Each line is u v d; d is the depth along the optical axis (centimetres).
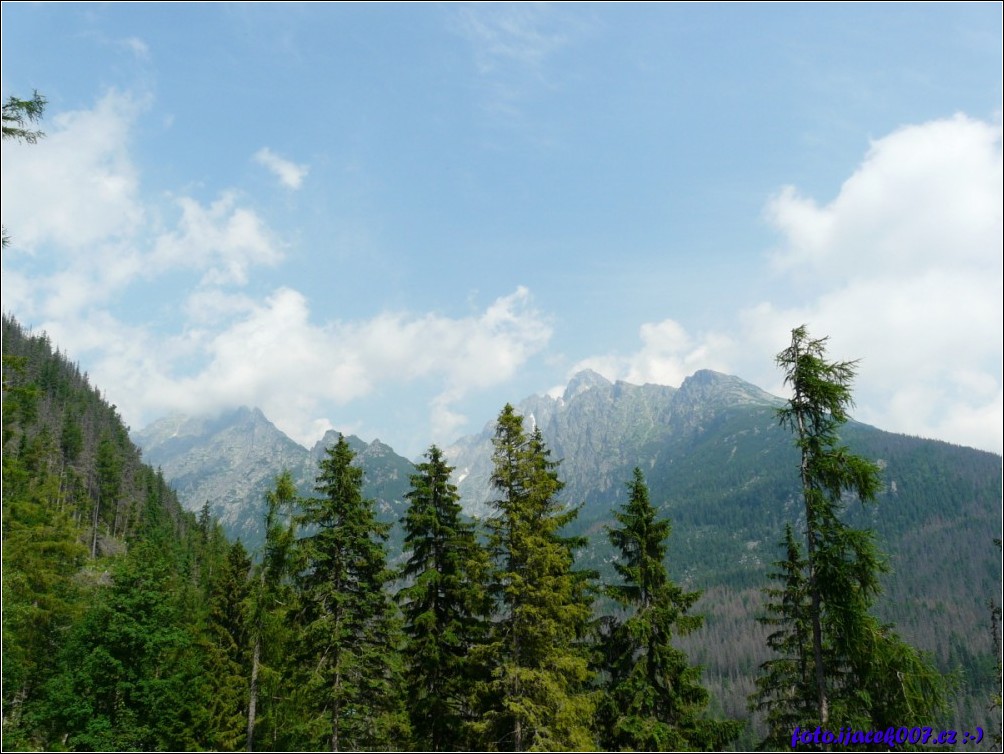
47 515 2798
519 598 2433
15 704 3272
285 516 3083
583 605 2620
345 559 2914
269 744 3234
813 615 2120
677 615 2536
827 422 2142
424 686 2730
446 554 2806
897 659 1947
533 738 2361
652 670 2531
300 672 2881
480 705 2530
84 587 4372
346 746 2894
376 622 2947
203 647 3884
